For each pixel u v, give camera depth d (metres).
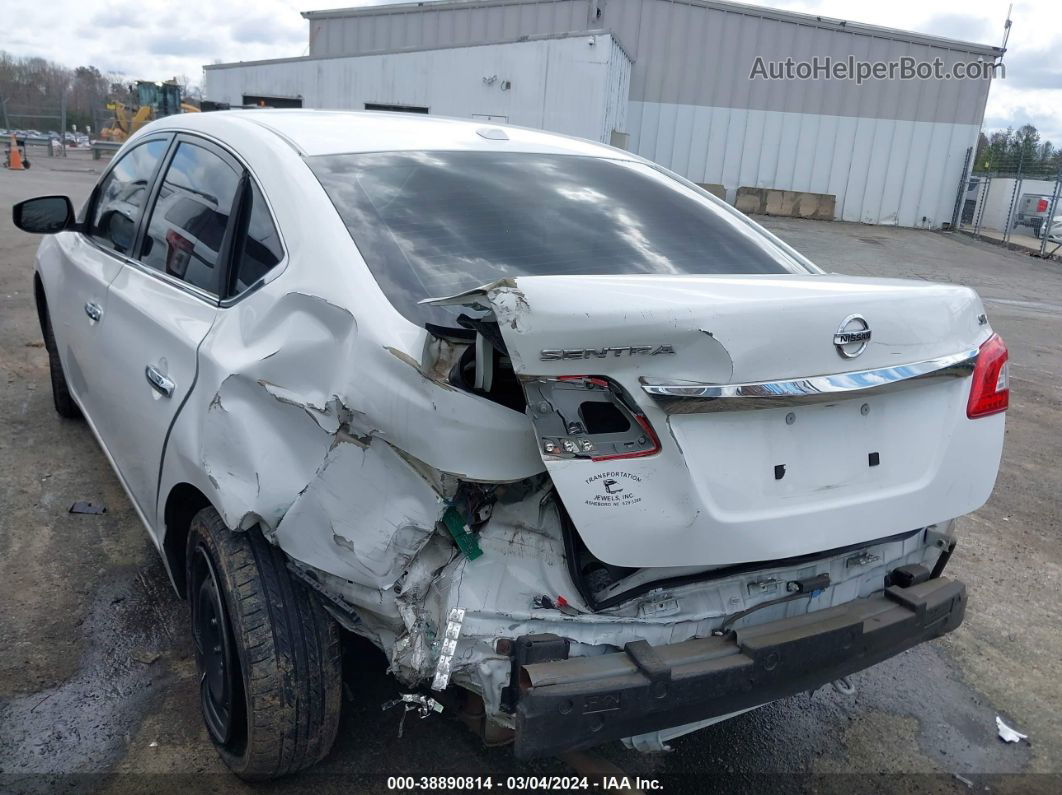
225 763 2.54
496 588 2.00
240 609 2.25
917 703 3.17
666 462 1.95
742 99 24.67
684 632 2.13
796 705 3.12
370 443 2.05
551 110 18.66
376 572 2.02
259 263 2.54
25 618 3.25
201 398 2.47
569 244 2.60
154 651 3.11
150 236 3.33
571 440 1.90
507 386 2.00
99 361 3.44
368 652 3.00
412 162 2.78
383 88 20.17
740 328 1.94
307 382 2.19
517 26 24.03
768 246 3.01
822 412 2.17
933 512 2.39
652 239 2.77
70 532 3.90
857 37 24.12
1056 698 3.25
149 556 3.75
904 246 20.67
